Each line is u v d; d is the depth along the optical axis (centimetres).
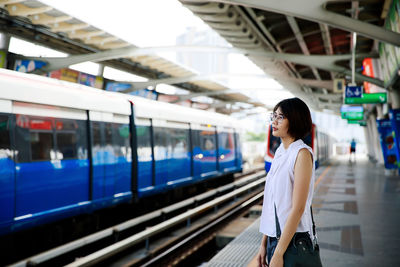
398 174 1898
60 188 692
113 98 866
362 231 692
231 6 1323
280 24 1662
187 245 823
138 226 977
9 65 1545
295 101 230
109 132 839
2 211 569
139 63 2228
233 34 1616
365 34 1087
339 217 824
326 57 1855
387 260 521
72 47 1706
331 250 571
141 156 957
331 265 502
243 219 1073
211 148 1470
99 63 1973
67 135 718
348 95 1639
